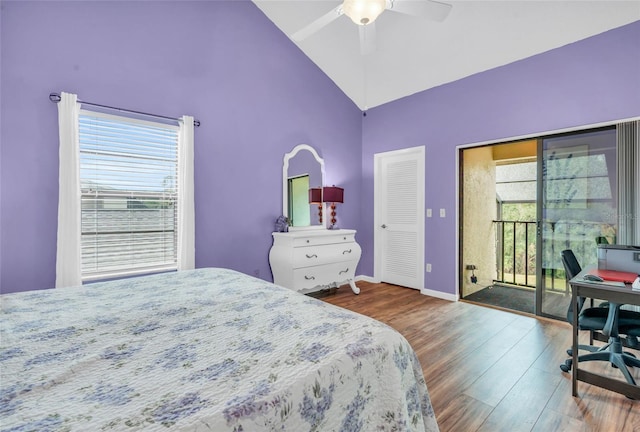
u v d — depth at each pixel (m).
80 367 0.87
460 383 1.97
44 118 2.35
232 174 3.33
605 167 2.74
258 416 0.71
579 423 1.60
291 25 3.65
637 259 1.94
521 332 2.76
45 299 1.53
